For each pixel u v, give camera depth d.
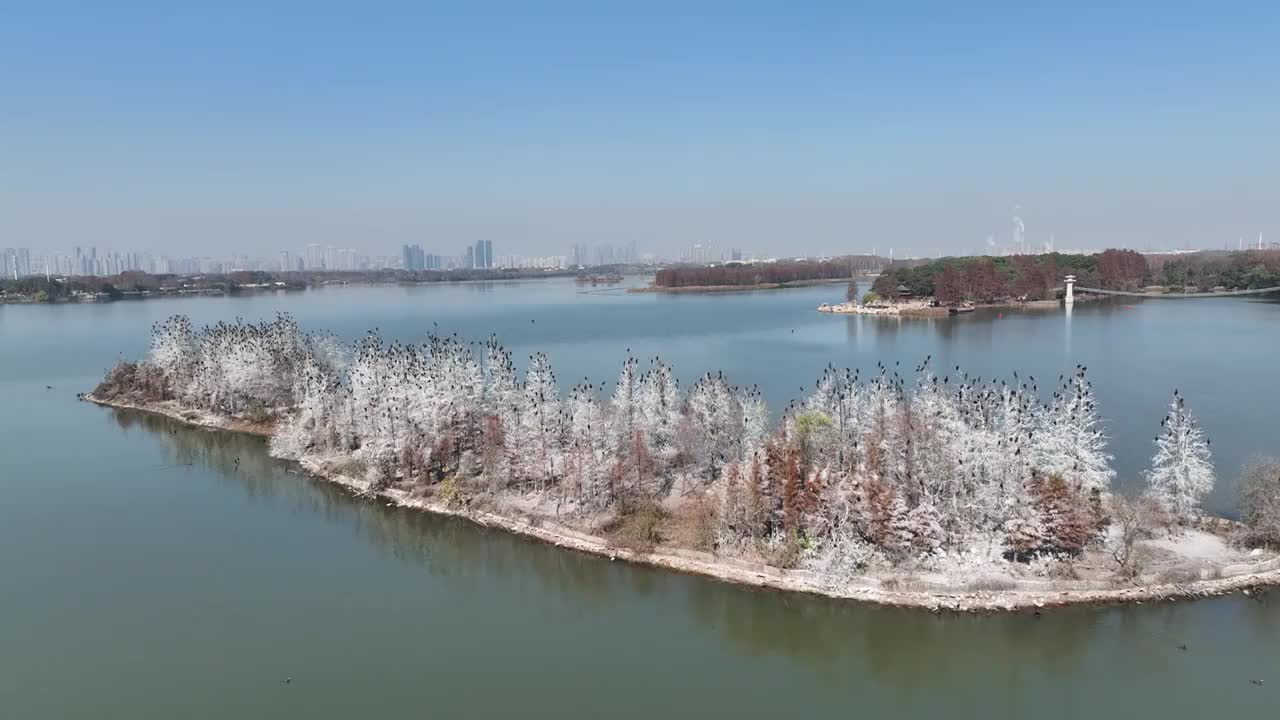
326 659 72.50
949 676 68.88
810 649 73.88
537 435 108.06
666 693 67.19
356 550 97.56
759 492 88.25
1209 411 139.38
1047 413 101.31
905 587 77.88
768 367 195.50
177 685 68.31
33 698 66.38
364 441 124.69
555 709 64.75
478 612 81.75
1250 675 66.06
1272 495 83.31
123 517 108.44
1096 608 74.19
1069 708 63.88
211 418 160.25
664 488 104.88
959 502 84.88
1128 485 101.31
